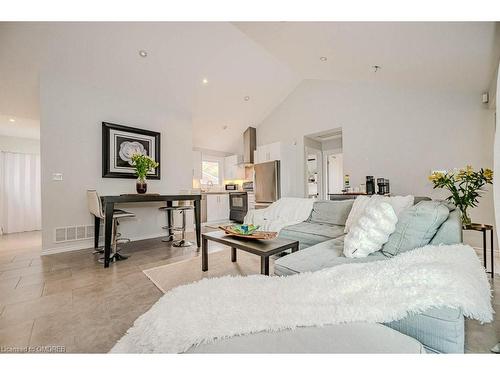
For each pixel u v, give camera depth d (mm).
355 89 4461
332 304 936
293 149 5613
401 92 3850
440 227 1472
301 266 1529
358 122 4402
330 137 5766
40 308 1682
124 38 3221
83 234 3461
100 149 3660
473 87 2992
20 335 1370
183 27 3297
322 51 3078
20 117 3945
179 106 4668
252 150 6363
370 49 2684
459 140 3264
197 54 3814
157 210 4344
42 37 2863
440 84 3172
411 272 1041
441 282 963
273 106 5926
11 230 5180
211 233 2496
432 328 862
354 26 2246
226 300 955
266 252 1770
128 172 3906
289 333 770
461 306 874
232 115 5711
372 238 1529
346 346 714
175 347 739
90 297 1856
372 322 844
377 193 3703
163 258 2910
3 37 2715
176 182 4617
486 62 2311
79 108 3465
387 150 4004
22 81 3217
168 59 3727
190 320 830
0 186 5094
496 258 2707
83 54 3207
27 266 2621
